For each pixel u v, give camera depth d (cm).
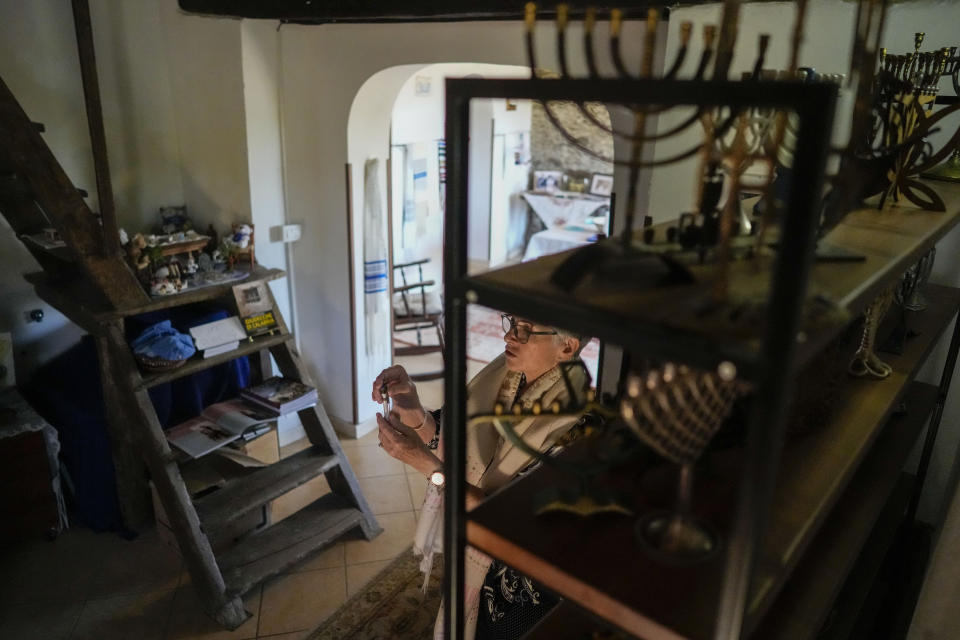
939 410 208
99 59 319
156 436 249
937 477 226
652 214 227
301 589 274
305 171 347
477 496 156
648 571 84
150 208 353
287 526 291
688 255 84
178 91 346
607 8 217
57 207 233
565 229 705
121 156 336
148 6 331
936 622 158
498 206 711
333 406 391
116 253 249
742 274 79
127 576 277
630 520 93
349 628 253
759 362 60
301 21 318
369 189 344
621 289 74
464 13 250
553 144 745
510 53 265
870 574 180
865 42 90
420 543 189
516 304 76
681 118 213
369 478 351
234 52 315
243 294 289
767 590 81
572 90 70
